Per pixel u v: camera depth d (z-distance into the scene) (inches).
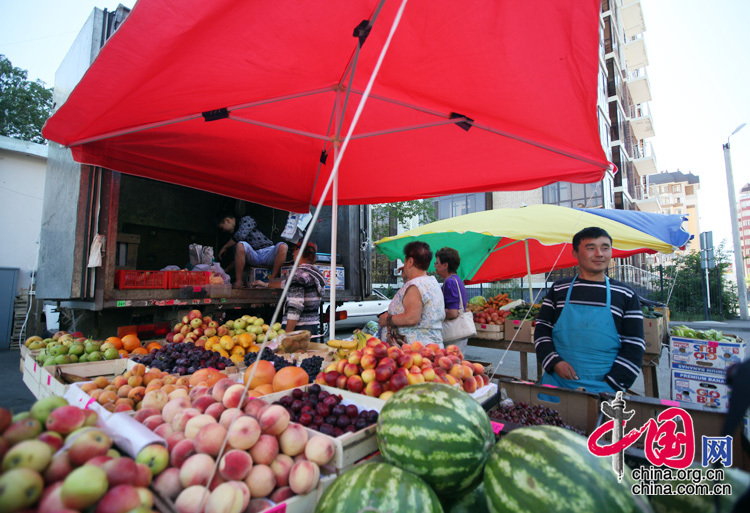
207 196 315.3
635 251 275.0
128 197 272.7
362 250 290.2
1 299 380.5
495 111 108.3
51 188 197.0
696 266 941.2
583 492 40.6
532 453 45.0
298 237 282.2
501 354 410.6
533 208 229.1
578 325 123.8
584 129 105.1
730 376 40.7
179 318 186.4
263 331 151.3
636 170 1469.0
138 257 278.4
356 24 81.3
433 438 51.8
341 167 167.2
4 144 418.6
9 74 714.2
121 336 157.0
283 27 80.7
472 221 223.6
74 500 32.9
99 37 160.6
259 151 155.0
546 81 92.4
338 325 431.5
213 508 42.7
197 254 238.5
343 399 80.2
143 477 40.3
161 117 116.6
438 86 102.9
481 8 76.4
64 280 164.1
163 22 72.8
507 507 43.1
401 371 80.3
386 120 130.4
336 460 58.4
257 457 51.0
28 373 123.3
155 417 60.1
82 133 119.3
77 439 38.5
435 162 151.8
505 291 768.9
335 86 108.3
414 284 143.3
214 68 91.7
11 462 33.4
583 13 74.7
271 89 106.9
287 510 49.4
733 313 908.0
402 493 44.3
